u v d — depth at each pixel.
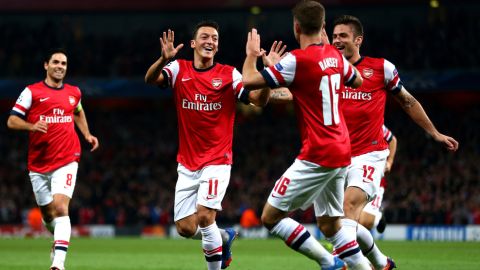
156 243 50.16
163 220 66.50
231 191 69.81
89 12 77.69
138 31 83.56
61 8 76.75
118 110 85.69
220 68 20.61
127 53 81.88
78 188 73.06
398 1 69.25
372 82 20.89
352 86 17.59
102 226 65.38
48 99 24.34
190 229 20.94
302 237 16.98
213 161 20.33
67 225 23.50
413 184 63.44
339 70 17.00
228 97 20.45
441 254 34.25
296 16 17.06
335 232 17.59
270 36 80.81
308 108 16.72
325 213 17.47
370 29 77.44
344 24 21.14
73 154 24.64
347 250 17.47
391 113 74.88
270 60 17.84
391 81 20.86
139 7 75.75
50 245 47.94
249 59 16.81
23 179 77.31
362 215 22.75
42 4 76.81
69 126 24.69
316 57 16.62
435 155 69.00
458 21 75.31
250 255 35.91
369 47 76.06
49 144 24.28
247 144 77.62
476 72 67.56
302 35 17.11
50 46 83.25
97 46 83.00
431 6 78.25
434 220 58.69
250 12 80.12
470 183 62.06
